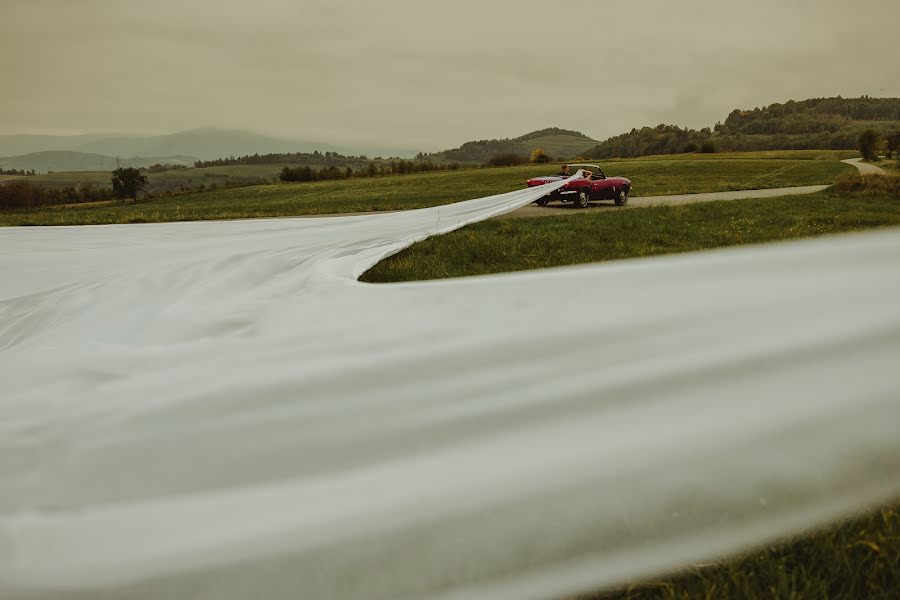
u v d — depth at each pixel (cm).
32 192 8206
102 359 186
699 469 124
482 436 131
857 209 1686
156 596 121
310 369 145
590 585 121
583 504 123
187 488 129
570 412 130
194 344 195
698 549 123
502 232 1162
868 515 196
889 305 123
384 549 121
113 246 498
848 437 122
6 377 170
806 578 183
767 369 124
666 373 127
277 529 123
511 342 136
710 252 139
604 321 136
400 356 143
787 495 123
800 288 127
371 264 439
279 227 640
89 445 138
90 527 125
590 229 1212
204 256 435
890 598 176
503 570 121
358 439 130
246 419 136
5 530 125
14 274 405
